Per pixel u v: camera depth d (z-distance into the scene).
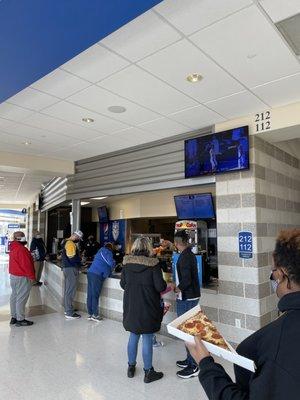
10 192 12.56
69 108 3.97
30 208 15.80
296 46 2.63
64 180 7.42
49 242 11.32
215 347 1.10
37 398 2.79
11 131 4.90
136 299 3.10
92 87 3.38
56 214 11.27
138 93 3.52
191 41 2.55
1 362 3.53
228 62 2.87
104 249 5.34
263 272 3.99
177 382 3.08
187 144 4.75
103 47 2.63
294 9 2.18
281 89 3.42
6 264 16.34
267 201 4.26
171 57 2.79
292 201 5.05
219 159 4.31
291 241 0.96
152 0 1.91
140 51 2.69
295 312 0.90
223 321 4.09
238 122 4.27
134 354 3.19
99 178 6.33
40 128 4.75
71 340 4.24
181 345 4.08
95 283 5.20
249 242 3.97
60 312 5.79
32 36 2.26
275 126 3.91
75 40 2.31
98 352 3.82
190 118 4.29
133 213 8.62
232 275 4.08
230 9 2.19
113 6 1.95
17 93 3.46
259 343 0.95
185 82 3.26
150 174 5.36
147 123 4.49
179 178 4.91
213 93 3.52
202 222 6.28
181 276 3.41
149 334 3.12
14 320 4.99
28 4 1.92
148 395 2.84
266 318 3.93
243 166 4.06
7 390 2.93
